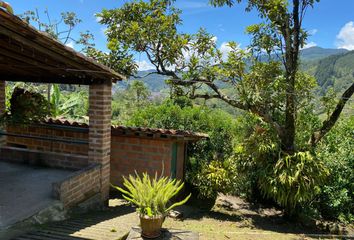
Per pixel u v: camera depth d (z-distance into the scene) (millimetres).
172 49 9281
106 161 6707
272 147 8109
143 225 3910
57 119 8938
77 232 4191
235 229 6957
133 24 9062
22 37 4133
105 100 6508
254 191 10180
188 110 13055
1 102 7695
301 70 8359
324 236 6949
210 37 9531
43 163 7211
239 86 8281
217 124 12391
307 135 9047
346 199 9016
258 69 8047
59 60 5133
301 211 8500
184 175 10102
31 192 5453
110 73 6062
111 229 4438
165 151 8516
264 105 8078
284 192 7758
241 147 8820
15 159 7500
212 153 11781
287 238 6281
